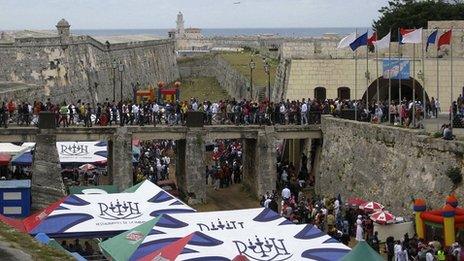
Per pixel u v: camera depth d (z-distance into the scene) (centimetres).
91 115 6325
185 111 6091
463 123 5381
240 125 6125
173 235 3253
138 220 3728
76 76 9206
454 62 7294
